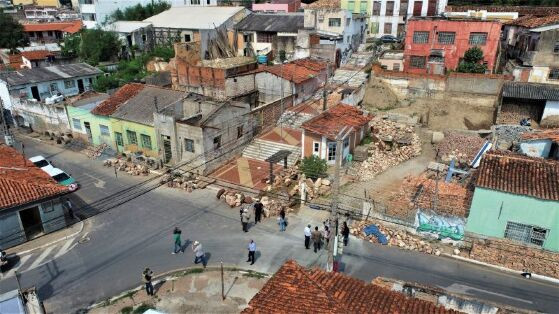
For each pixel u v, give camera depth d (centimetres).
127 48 6266
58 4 10519
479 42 4300
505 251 2178
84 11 7300
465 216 2375
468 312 1584
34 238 2494
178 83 4466
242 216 2512
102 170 3450
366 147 3400
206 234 2517
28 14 8944
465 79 3809
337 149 1600
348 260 2239
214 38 5228
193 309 1933
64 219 2612
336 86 4525
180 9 6738
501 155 2345
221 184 3108
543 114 3650
